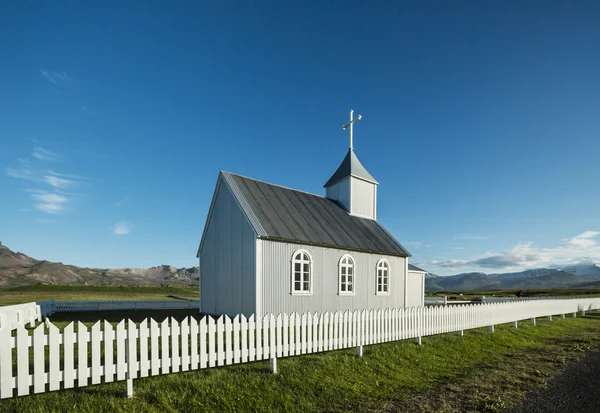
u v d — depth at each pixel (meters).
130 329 6.52
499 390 8.06
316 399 7.18
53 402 5.85
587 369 10.02
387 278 22.61
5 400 5.79
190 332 7.38
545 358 11.43
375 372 8.90
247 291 16.59
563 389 8.16
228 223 18.59
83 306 22.36
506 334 15.00
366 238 22.34
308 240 17.98
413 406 7.01
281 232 17.19
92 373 6.14
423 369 9.60
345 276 19.98
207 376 7.40
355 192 25.27
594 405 7.11
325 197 25.31
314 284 18.31
